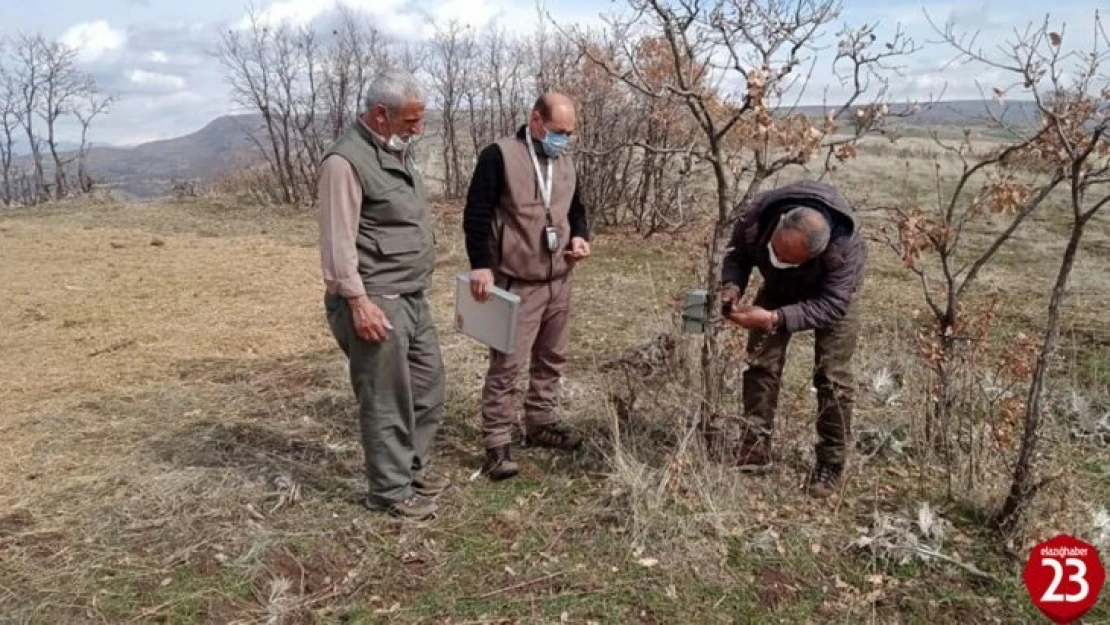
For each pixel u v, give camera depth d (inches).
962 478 144.0
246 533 129.5
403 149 125.3
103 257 358.6
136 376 205.2
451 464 153.9
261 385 196.7
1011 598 118.1
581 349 223.5
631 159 416.5
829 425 141.3
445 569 122.6
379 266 123.5
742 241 140.0
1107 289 290.8
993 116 133.7
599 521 134.0
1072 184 115.3
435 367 136.5
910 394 171.2
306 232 442.3
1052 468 149.9
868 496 142.6
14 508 137.9
